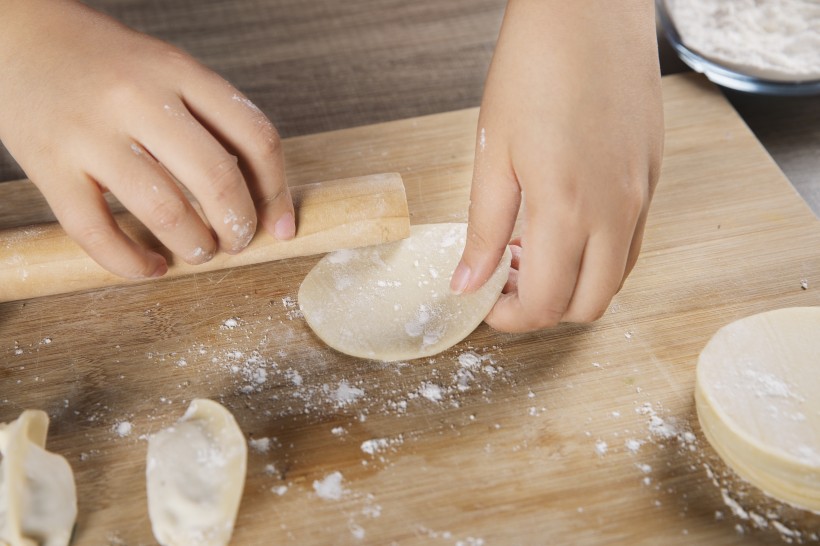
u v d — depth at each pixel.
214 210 0.40
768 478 0.39
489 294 0.44
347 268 0.46
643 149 0.41
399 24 0.62
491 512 0.39
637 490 0.39
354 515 0.39
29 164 0.41
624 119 0.41
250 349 0.44
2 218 0.49
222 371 0.43
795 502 0.39
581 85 0.40
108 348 0.44
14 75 0.42
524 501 0.39
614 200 0.40
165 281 0.47
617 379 0.43
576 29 0.41
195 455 0.39
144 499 0.40
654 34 0.44
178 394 0.43
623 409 0.42
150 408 0.42
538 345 0.44
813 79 0.53
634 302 0.45
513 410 0.42
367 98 0.57
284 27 0.62
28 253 0.44
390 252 0.46
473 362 0.43
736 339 0.41
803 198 0.50
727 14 0.56
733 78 0.54
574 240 0.39
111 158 0.40
